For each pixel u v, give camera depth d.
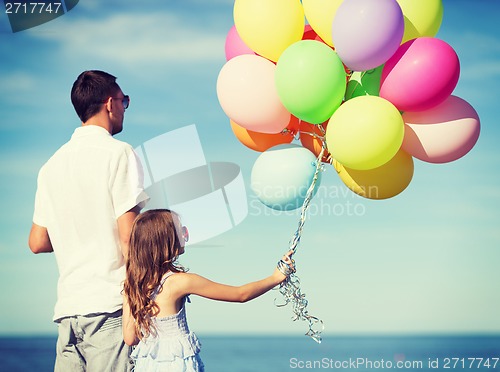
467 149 2.74
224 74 2.82
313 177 2.79
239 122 2.84
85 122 2.75
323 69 2.59
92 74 2.76
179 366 2.54
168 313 2.57
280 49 2.78
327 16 2.72
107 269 2.64
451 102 2.72
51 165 2.72
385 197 2.87
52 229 2.71
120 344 2.64
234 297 2.60
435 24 2.78
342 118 2.58
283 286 2.71
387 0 2.54
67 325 2.67
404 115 2.74
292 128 2.96
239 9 2.80
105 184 2.65
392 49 2.54
